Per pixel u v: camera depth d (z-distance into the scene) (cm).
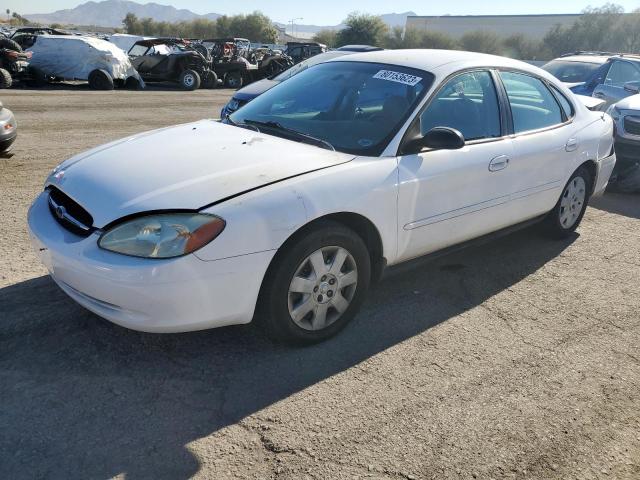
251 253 280
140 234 269
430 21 7231
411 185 345
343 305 337
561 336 361
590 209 662
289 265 299
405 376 308
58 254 286
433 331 357
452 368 318
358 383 299
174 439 253
